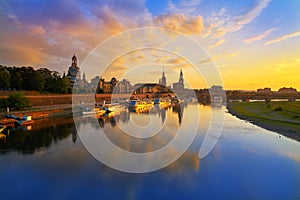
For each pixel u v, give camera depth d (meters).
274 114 53.34
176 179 16.17
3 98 50.00
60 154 22.22
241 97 134.00
